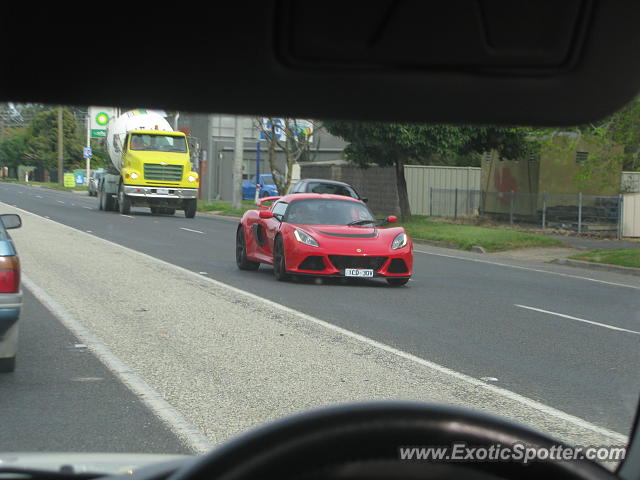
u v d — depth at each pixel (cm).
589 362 805
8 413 564
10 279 689
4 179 6844
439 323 1041
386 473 155
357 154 3136
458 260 2106
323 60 143
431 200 3841
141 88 144
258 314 1068
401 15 140
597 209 3002
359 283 1466
